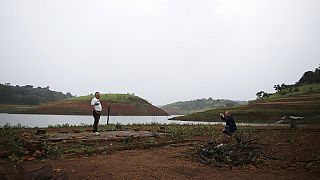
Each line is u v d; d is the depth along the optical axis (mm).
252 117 42656
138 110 88250
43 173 4859
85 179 6117
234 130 12906
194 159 8688
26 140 9336
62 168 6930
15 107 100250
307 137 13391
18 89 140875
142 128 18562
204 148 9547
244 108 52688
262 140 12867
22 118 47062
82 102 86062
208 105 172500
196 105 180500
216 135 15320
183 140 12617
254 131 17797
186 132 15695
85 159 8219
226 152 8781
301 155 9086
